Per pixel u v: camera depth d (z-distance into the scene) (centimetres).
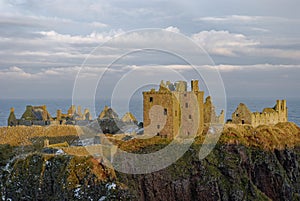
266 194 9238
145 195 7381
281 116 12188
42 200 7012
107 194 6700
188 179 7888
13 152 8269
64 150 7762
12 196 7250
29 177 7338
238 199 8119
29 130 9056
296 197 9669
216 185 8069
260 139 9862
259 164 9375
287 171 10056
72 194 6738
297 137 11088
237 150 9025
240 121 10700
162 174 7669
